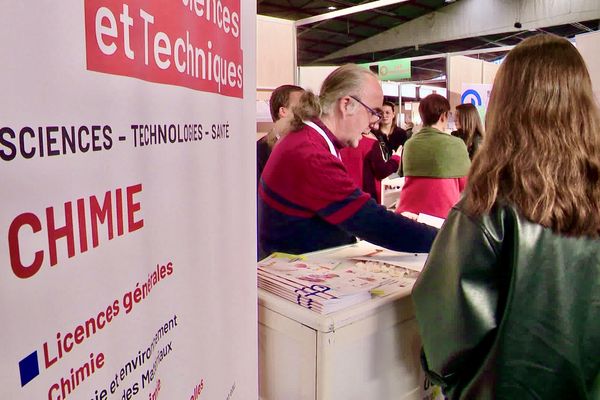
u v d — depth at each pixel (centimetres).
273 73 348
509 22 1027
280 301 107
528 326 84
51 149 36
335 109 149
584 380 86
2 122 32
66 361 39
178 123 62
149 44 54
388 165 287
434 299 94
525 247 84
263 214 153
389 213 133
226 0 84
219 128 81
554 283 84
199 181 71
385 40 1305
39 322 36
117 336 47
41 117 35
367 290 108
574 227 83
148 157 54
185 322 67
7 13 32
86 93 41
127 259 49
